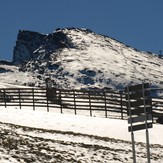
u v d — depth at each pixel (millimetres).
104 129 59594
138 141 56094
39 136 47031
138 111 30234
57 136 48469
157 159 44312
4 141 37781
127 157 42656
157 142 56594
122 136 57562
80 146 43469
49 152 37625
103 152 42375
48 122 60219
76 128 58812
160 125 66500
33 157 33875
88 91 70188
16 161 31094
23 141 40031
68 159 36406
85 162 37281
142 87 29969
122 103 71062
